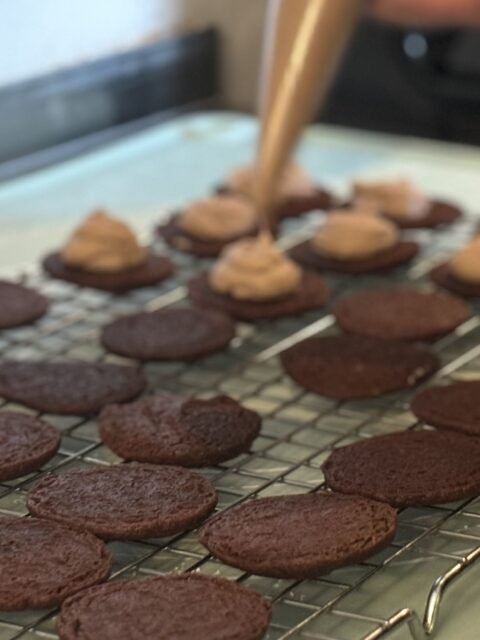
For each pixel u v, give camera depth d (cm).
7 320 45
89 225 51
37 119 65
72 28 69
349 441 38
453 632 28
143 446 36
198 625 27
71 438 38
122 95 71
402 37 81
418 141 74
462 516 33
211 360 45
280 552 30
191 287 50
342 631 28
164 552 32
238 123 74
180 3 76
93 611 28
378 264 52
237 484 35
